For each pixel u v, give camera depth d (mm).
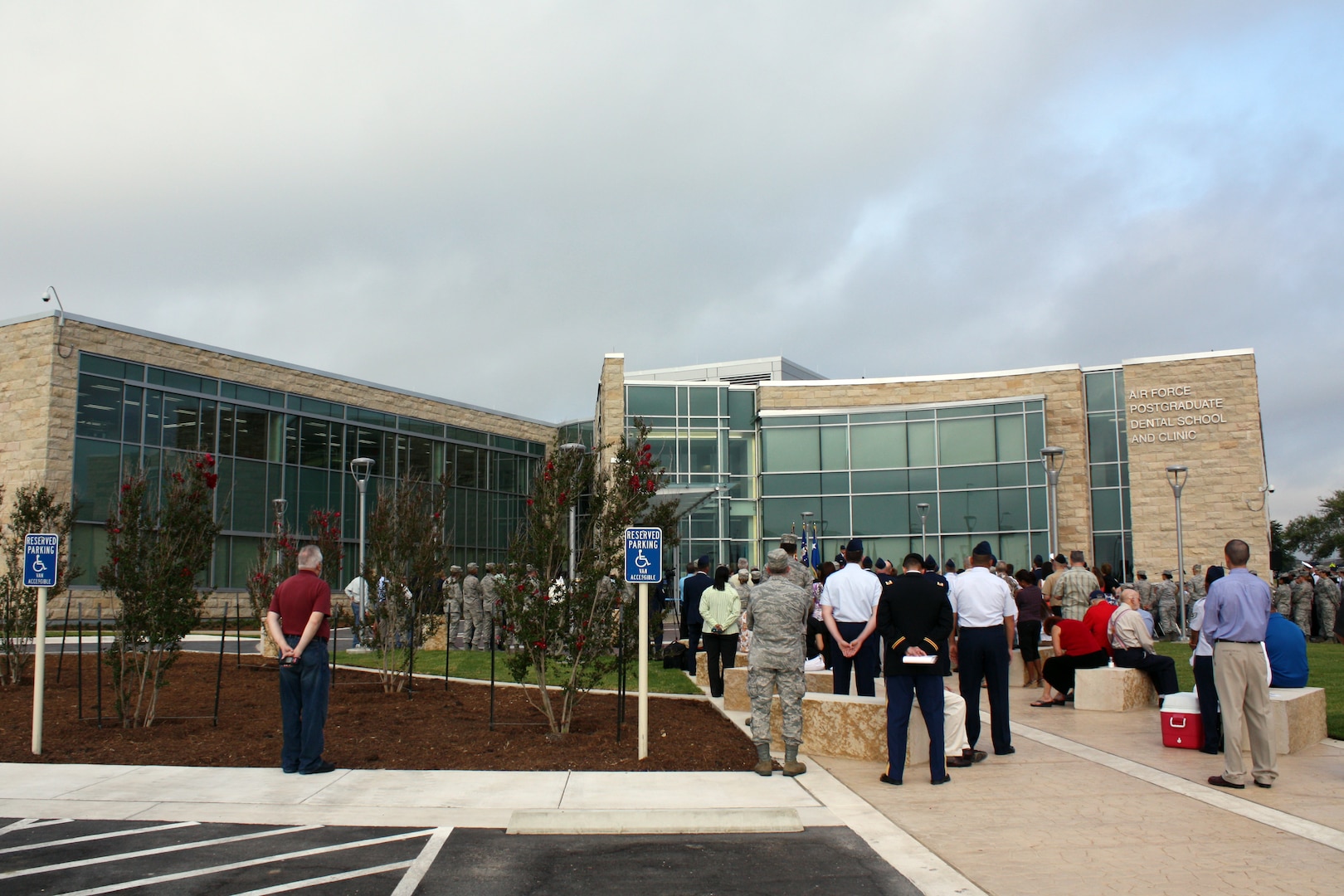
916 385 40719
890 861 6051
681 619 18750
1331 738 10523
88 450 30672
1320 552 103438
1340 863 5922
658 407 41375
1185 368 36844
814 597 13906
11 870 5875
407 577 14508
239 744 10031
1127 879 5613
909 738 9070
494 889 5520
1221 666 8180
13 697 13250
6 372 30531
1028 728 11367
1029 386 39125
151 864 5988
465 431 48344
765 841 6531
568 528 11008
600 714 12109
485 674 16422
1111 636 13281
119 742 10141
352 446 41562
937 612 8336
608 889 5539
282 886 5562
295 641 8781
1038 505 38000
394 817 7180
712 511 40938
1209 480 36156
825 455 41125
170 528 11078
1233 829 6746
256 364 37219
